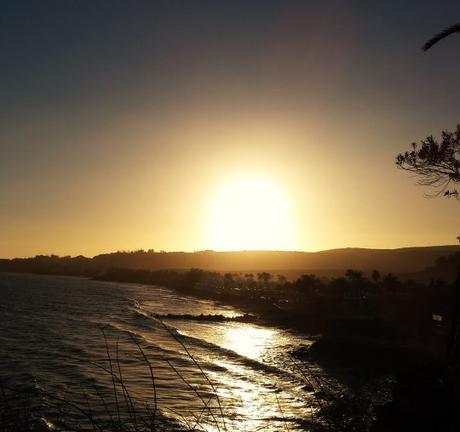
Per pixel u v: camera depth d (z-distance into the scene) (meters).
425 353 37.94
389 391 14.87
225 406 24.69
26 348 43.34
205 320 85.50
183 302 131.75
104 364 35.66
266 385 31.25
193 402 25.16
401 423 11.25
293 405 25.66
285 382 32.28
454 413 10.78
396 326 54.00
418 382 14.09
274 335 66.88
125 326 65.81
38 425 11.54
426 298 57.62
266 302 123.75
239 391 29.36
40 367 33.91
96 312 86.56
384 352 39.88
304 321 79.62
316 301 98.62
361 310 80.00
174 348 46.97
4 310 84.81
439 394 11.73
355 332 56.75
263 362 41.28
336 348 44.38
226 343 56.22
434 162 17.98
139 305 110.75
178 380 31.20
